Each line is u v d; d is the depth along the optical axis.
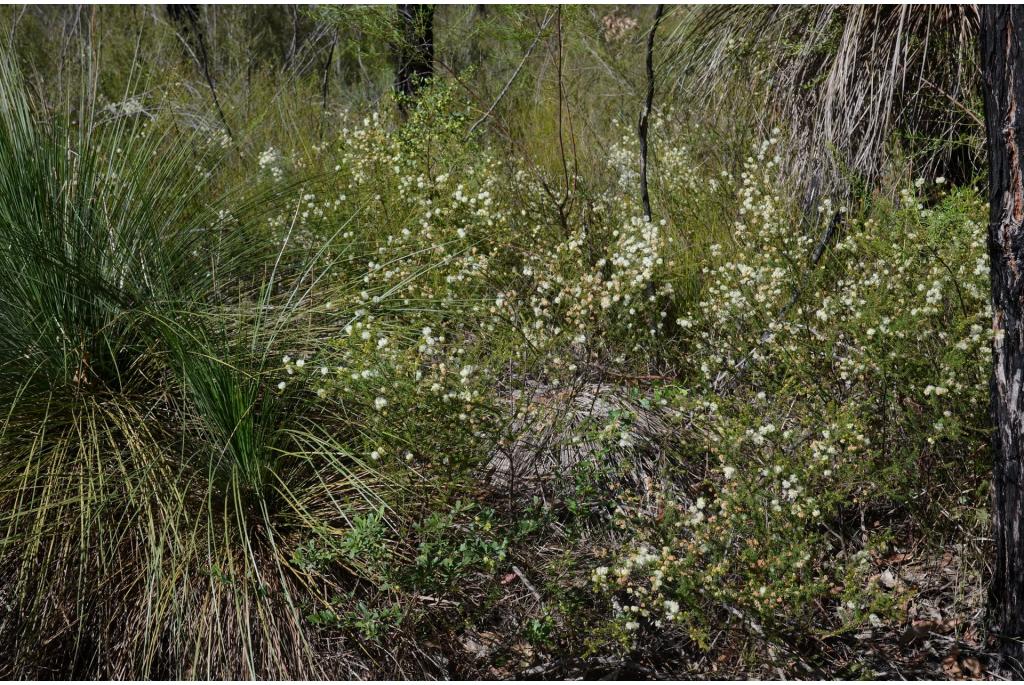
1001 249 2.51
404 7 5.75
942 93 4.20
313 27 9.78
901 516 3.37
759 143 5.08
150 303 3.67
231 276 4.47
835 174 4.43
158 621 2.83
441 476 3.13
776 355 3.56
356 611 2.94
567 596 2.96
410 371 3.13
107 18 8.26
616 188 5.75
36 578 3.06
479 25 5.63
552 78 6.41
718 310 3.83
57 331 3.55
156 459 3.26
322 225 4.96
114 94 7.00
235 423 3.29
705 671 2.87
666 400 3.46
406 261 4.41
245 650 2.77
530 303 4.03
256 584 2.97
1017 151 2.41
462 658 2.96
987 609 2.84
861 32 4.25
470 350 3.43
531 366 3.66
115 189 4.05
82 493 3.10
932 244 3.49
